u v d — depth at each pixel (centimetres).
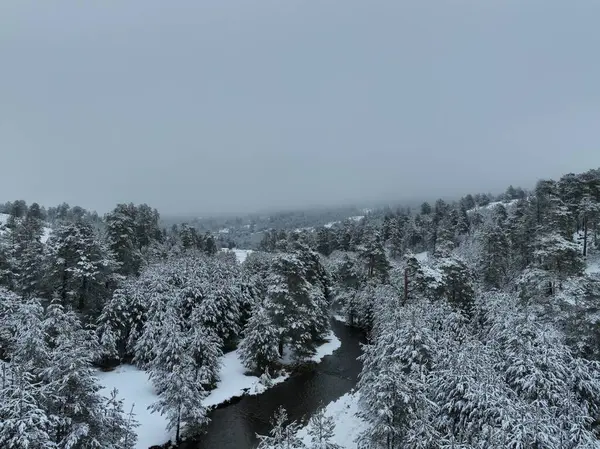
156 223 10494
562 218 5041
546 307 3288
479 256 6244
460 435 1819
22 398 1540
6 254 4241
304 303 4381
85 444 1748
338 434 2652
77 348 1878
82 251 3788
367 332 5278
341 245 10412
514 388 2291
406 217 12081
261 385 3612
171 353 3073
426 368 2469
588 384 2211
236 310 4450
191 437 2725
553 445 1689
